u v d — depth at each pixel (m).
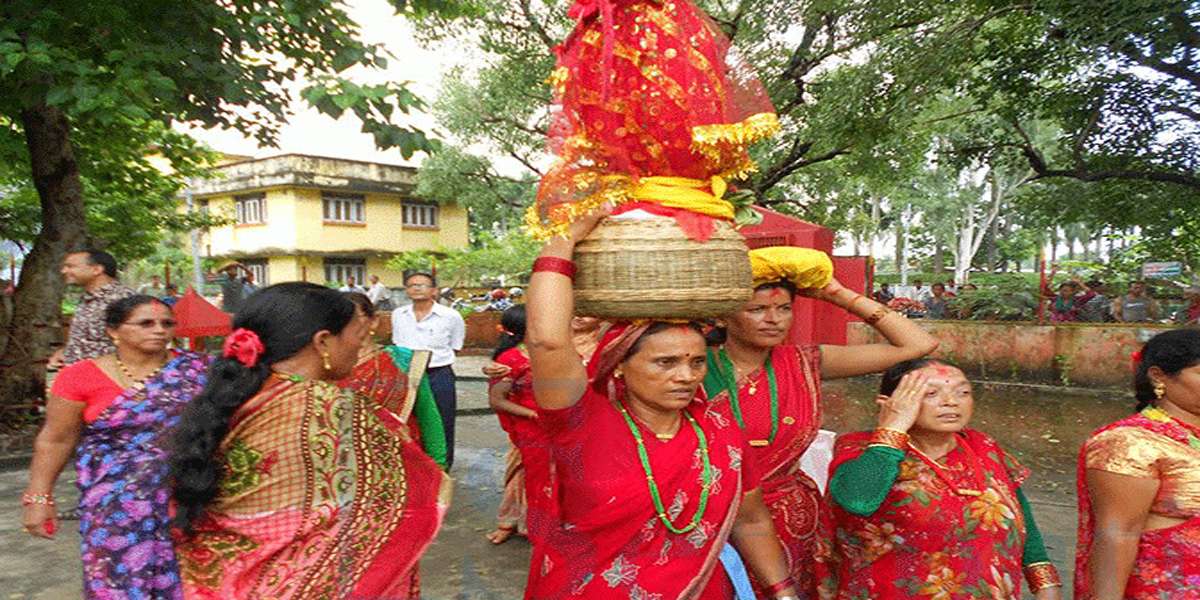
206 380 1.92
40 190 7.55
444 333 6.09
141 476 2.59
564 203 1.79
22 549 4.76
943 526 2.17
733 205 2.07
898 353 2.65
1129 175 12.07
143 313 2.87
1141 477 2.13
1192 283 13.66
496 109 20.08
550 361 1.77
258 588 1.85
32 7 5.50
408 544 2.00
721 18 13.35
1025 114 13.35
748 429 2.54
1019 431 8.87
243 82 6.23
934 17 12.23
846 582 2.34
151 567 2.57
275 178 26.53
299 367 1.97
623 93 1.83
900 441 2.16
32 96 5.66
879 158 14.29
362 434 1.98
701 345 1.90
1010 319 14.28
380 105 5.99
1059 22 10.55
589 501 1.91
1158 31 9.98
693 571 1.95
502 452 6.49
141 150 10.57
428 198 27.27
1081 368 12.22
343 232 27.81
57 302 7.65
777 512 2.56
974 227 44.25
